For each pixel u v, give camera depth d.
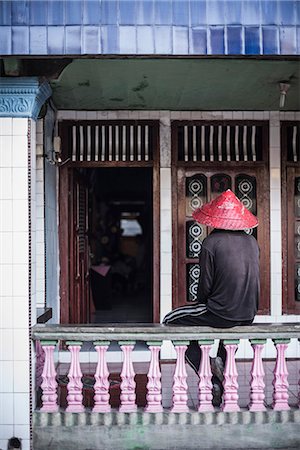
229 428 4.34
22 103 4.34
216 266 4.41
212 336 4.35
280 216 6.56
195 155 6.57
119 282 14.12
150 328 4.34
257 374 4.41
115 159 6.56
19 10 4.00
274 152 6.56
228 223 4.48
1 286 4.30
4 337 4.29
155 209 6.55
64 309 6.55
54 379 4.38
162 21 4.02
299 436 4.36
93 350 6.26
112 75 5.22
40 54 4.00
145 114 6.54
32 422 4.30
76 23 4.01
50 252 6.12
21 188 4.33
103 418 4.33
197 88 5.68
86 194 8.40
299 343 6.42
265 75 5.25
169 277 6.50
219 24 4.02
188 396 5.04
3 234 4.32
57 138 6.27
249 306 4.42
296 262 6.61
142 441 4.33
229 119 6.55
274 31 4.04
